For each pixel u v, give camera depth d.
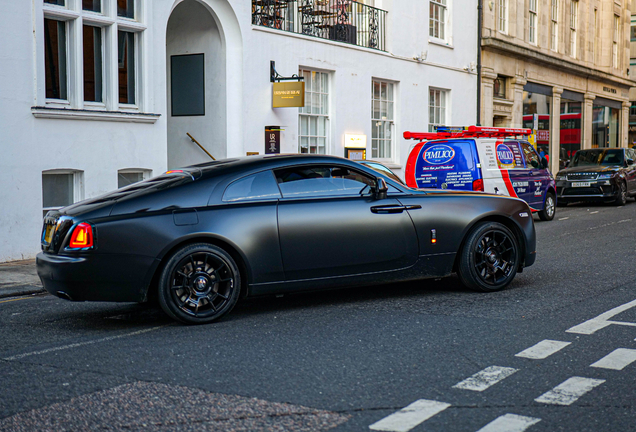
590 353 4.98
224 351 5.22
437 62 21.16
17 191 10.49
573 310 6.40
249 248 6.23
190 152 15.09
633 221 15.40
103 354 5.21
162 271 5.96
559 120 31.11
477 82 23.59
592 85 34.50
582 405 3.95
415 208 6.97
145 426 3.73
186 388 4.35
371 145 18.42
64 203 11.44
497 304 6.74
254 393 4.23
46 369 4.82
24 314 6.89
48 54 11.13
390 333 5.66
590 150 21.83
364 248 6.69
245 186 6.37
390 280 6.90
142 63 12.46
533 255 7.68
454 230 7.12
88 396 4.23
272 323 6.12
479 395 4.14
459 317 6.20
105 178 11.78
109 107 11.94
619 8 37.50
